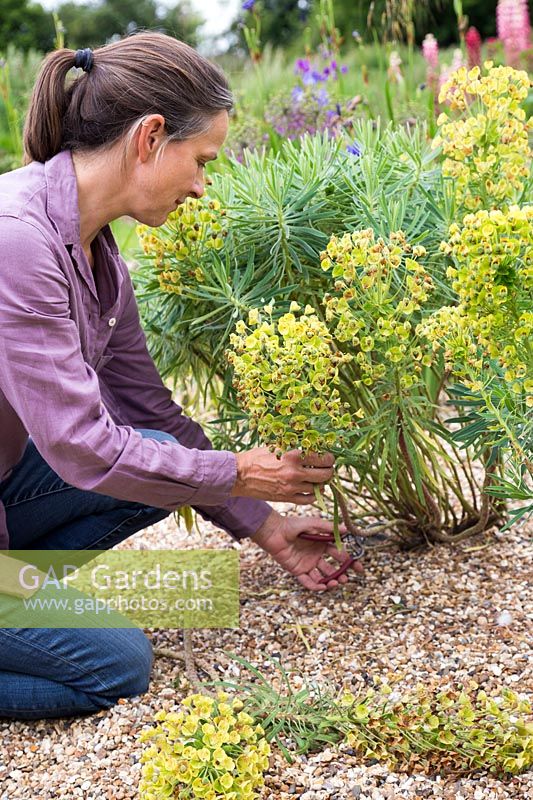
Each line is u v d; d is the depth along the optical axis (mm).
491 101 1539
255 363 1454
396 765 1491
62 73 1503
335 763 1509
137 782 1523
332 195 1820
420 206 1804
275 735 1539
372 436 1724
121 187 1521
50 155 1555
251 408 1503
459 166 1614
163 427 1970
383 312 1478
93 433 1482
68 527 1916
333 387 1852
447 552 2123
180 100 1456
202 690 1735
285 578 2164
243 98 4465
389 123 2049
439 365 1811
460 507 2383
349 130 3254
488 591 1958
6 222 1427
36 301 1428
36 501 1861
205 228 1755
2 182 1513
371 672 1738
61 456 1484
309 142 1906
